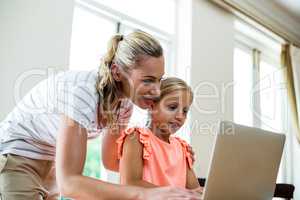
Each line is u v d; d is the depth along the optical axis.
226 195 0.97
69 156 0.85
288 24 3.65
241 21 3.21
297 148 3.64
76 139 0.87
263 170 1.06
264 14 3.33
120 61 1.00
